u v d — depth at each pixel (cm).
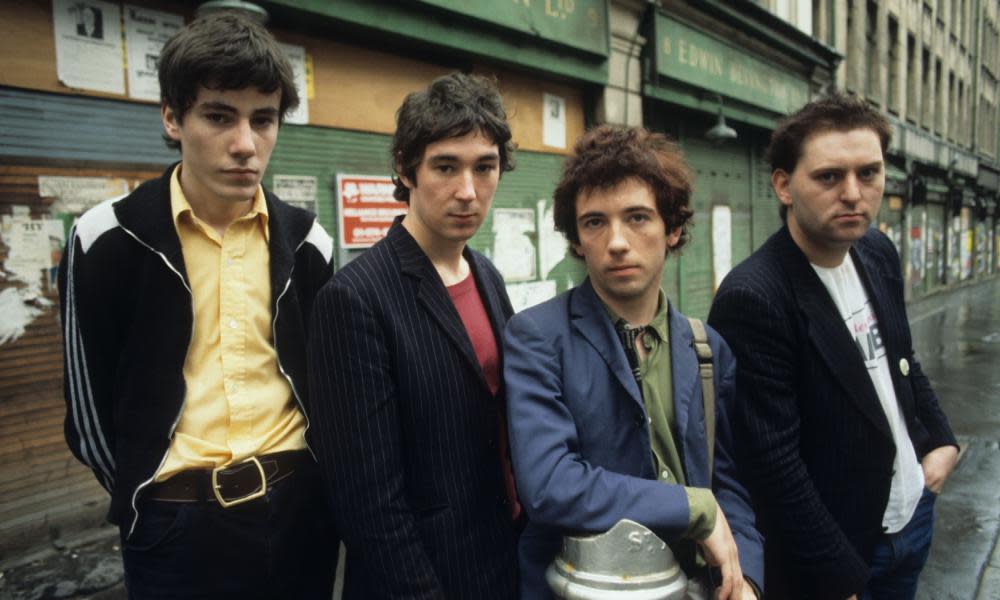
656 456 132
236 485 135
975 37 2500
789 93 966
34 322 302
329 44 409
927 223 1905
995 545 339
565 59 561
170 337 133
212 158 130
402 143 141
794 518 155
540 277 581
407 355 132
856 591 154
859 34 1292
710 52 743
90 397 135
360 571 136
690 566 133
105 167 320
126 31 323
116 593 269
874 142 157
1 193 288
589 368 133
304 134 398
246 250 144
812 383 162
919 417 189
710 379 140
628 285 131
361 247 432
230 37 127
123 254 132
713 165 834
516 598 144
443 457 136
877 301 177
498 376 153
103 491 325
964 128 2402
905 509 173
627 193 130
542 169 579
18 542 295
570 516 119
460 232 143
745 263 172
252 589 139
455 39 459
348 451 125
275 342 144
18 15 288
